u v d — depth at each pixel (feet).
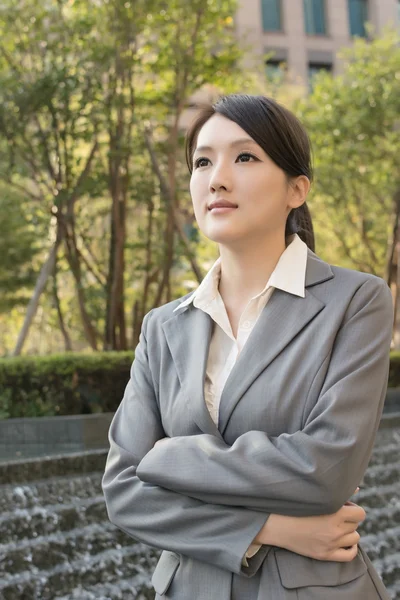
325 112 37.68
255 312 4.25
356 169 39.11
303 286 4.18
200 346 4.29
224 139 4.14
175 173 31.81
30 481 15.64
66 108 28.09
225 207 4.14
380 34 71.41
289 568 3.70
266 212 4.17
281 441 3.76
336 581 3.71
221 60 30.60
